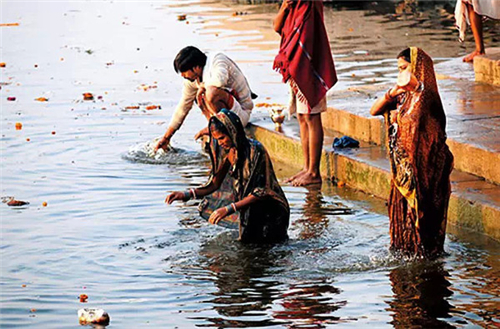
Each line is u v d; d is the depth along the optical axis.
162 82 25.06
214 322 9.93
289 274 11.46
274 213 12.66
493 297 10.38
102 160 17.52
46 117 20.95
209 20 37.28
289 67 15.35
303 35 15.27
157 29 35.53
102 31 35.88
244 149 12.59
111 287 11.13
